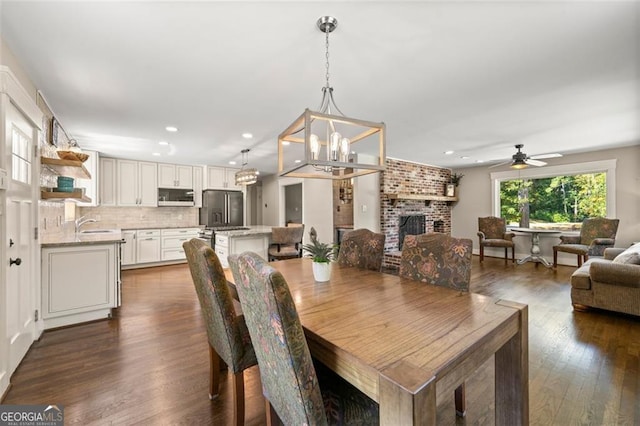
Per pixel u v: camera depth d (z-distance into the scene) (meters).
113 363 2.10
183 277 4.79
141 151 4.92
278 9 1.54
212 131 3.74
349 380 0.94
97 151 4.87
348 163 1.67
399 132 3.86
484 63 2.11
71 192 2.80
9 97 1.83
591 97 2.70
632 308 2.79
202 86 2.45
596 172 5.25
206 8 1.53
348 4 1.51
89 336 2.55
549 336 2.51
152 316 3.03
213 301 1.40
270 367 1.03
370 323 1.17
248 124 3.46
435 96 2.68
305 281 1.86
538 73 2.25
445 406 1.68
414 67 2.16
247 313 1.08
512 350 1.29
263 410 1.66
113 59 2.03
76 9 1.53
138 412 1.60
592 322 2.82
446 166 6.82
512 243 5.60
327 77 2.09
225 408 1.64
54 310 2.67
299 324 0.88
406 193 6.10
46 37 1.78
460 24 1.67
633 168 4.78
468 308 1.34
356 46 1.89
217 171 6.57
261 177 8.33
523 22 1.66
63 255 2.72
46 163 2.61
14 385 1.83
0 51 1.78
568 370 1.99
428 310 1.32
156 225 6.14
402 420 0.76
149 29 1.71
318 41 1.84
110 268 2.98
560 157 5.61
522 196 6.24
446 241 1.85
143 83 2.39
